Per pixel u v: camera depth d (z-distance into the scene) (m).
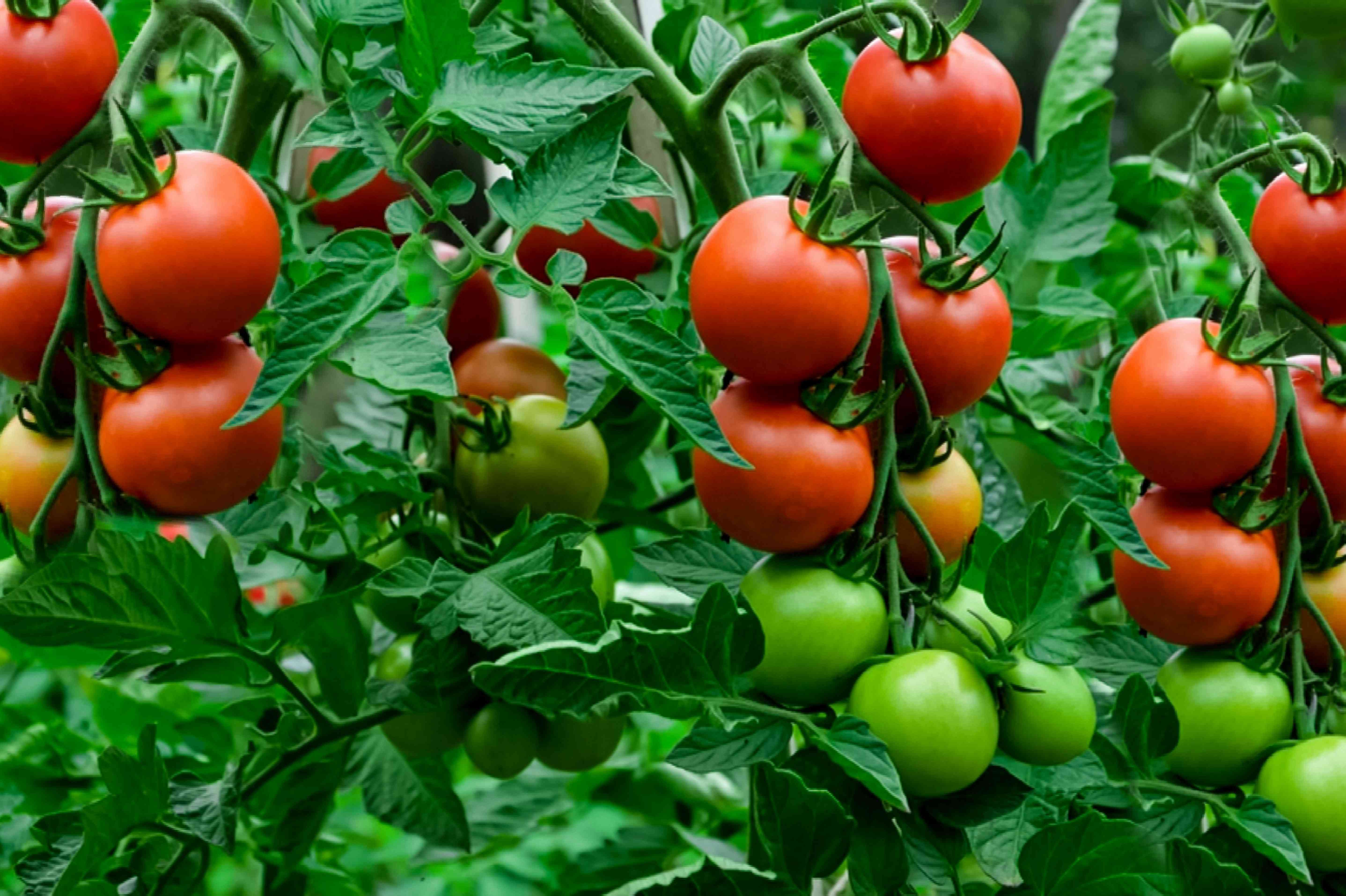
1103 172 1.58
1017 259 1.58
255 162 1.58
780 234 1.29
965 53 1.32
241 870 1.77
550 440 1.49
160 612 1.35
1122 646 1.42
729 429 1.32
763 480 1.31
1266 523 1.35
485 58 1.41
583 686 1.29
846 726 1.29
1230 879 1.31
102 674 1.38
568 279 1.33
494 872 1.78
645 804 1.79
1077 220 1.58
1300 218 1.35
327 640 1.49
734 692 1.31
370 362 1.29
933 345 1.33
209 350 1.33
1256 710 1.35
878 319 1.32
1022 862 1.34
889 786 1.26
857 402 1.32
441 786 1.58
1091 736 1.32
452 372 1.34
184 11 1.34
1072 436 1.61
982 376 1.34
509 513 1.50
